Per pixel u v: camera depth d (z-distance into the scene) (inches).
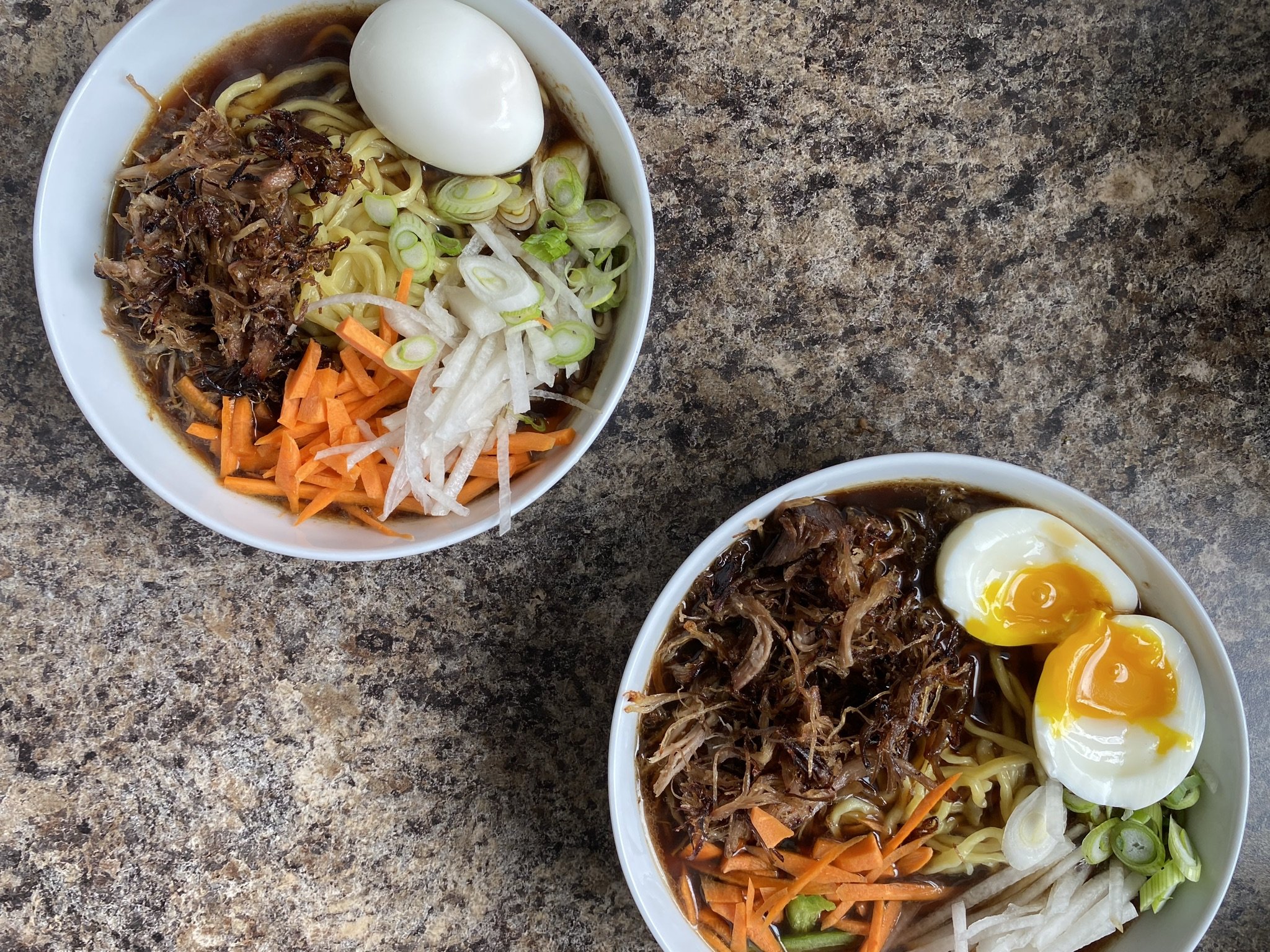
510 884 13.5
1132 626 11.8
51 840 13.3
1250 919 13.7
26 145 12.6
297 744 13.4
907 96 13.0
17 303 12.8
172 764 13.4
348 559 11.4
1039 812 12.1
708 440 13.4
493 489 12.3
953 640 12.4
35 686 13.2
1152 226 13.3
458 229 12.0
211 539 13.3
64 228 11.1
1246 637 13.7
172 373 11.9
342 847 13.5
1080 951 12.4
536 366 11.8
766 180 13.1
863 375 13.3
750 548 12.2
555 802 13.5
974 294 13.3
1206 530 13.6
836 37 12.9
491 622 13.5
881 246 13.2
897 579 12.1
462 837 13.5
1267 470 13.5
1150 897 12.0
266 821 13.4
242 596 13.3
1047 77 13.1
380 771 13.5
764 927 12.2
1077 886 12.4
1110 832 12.3
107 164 11.3
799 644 11.9
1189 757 11.7
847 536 11.7
